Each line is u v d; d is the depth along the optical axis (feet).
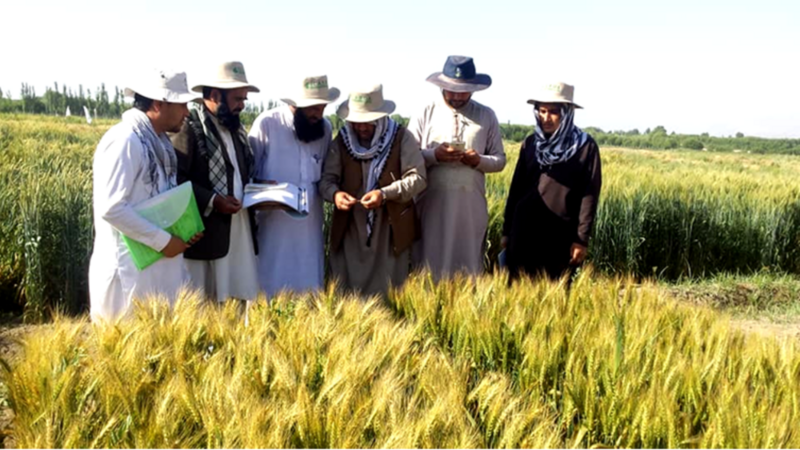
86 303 25.20
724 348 12.76
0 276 25.44
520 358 12.98
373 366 10.69
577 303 15.56
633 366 11.58
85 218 24.77
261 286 18.45
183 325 11.76
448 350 14.17
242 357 10.69
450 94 19.19
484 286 15.85
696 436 10.30
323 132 18.45
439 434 8.84
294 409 8.98
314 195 18.69
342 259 19.40
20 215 24.85
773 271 37.22
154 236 13.29
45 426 8.90
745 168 120.98
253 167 17.49
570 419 11.09
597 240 33.58
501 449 9.14
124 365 10.32
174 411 9.02
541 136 18.61
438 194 19.69
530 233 18.92
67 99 311.06
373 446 8.93
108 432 8.69
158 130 13.82
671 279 35.86
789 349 12.74
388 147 18.40
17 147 57.31
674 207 35.53
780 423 9.77
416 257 20.65
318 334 12.03
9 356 18.63
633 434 10.14
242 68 16.10
